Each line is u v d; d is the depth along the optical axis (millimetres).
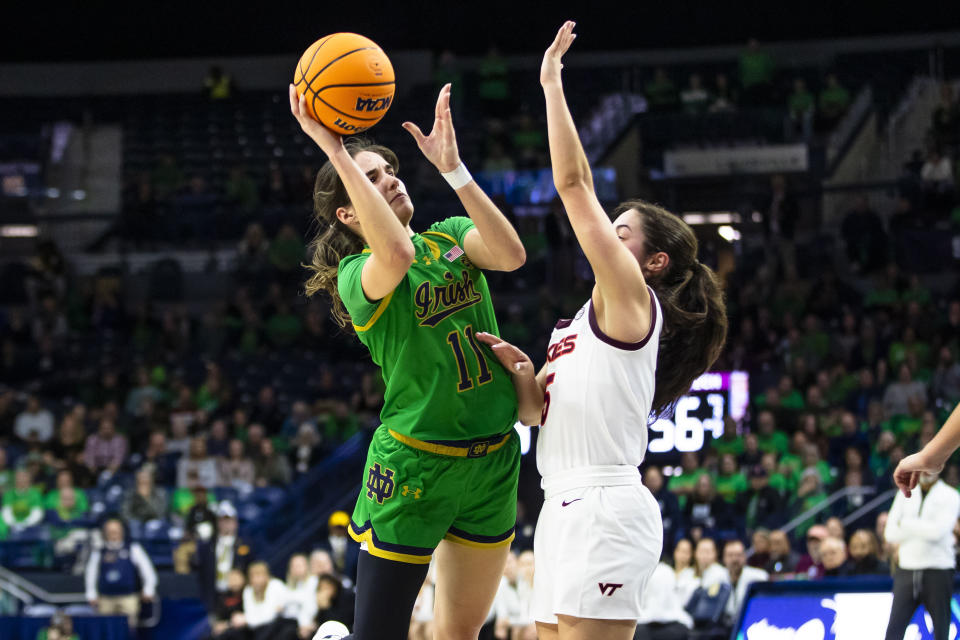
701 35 23312
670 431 13977
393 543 3363
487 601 3643
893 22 22812
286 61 24031
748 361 14453
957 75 22016
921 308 15352
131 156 21844
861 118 20000
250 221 19047
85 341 17656
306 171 19688
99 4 23609
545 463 3268
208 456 13758
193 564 12141
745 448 12680
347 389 16094
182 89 24000
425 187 20188
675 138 19562
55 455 14250
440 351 3340
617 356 3148
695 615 9586
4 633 11258
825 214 18672
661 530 3223
